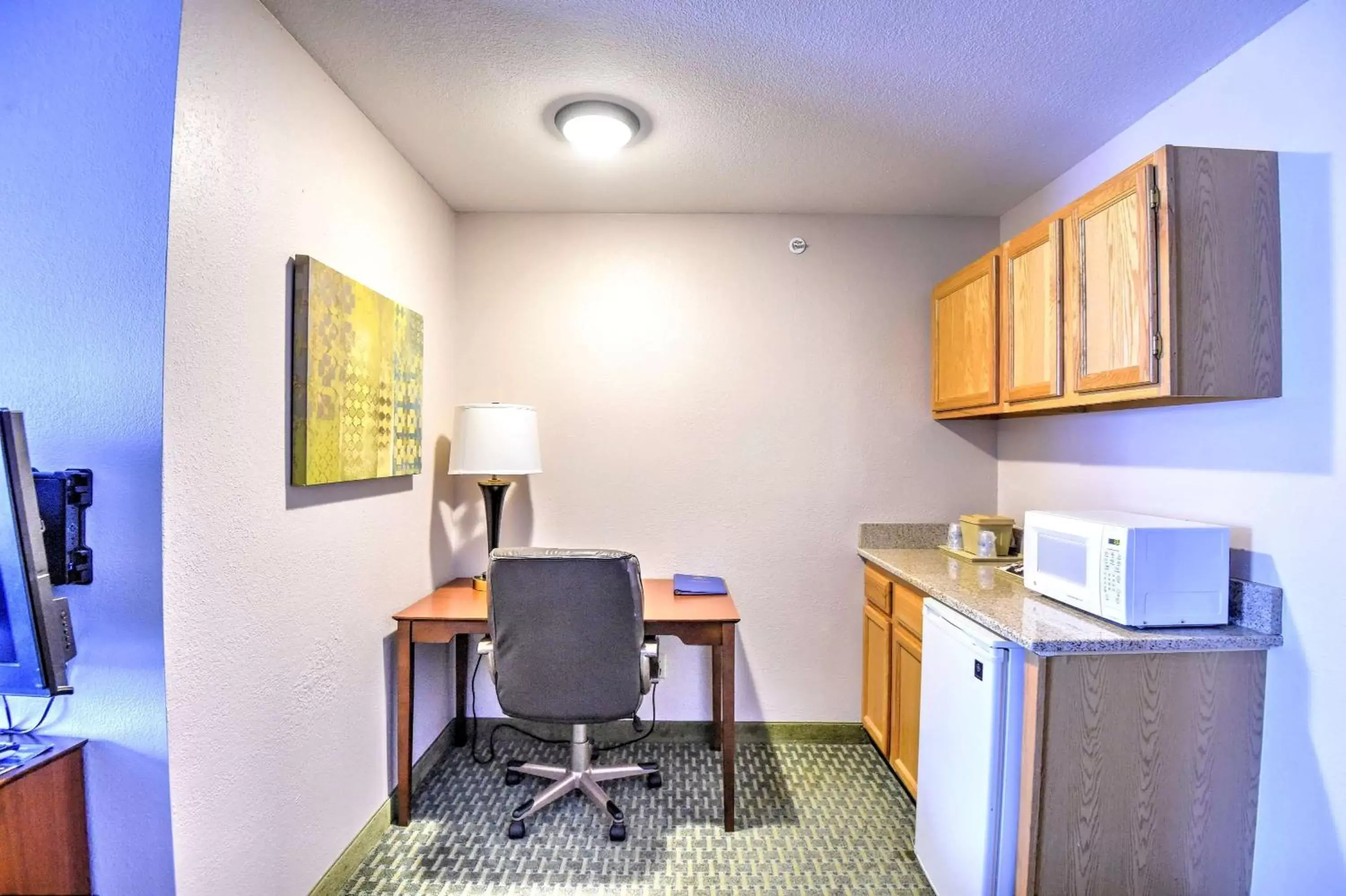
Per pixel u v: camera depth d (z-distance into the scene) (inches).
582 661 73.9
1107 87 67.7
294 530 60.0
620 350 105.9
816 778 93.4
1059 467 89.5
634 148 82.3
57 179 45.6
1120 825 56.6
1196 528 58.4
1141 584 57.7
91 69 45.6
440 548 98.2
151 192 44.8
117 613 44.8
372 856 74.4
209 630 49.0
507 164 87.2
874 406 106.0
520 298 105.7
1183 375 56.4
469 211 104.8
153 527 44.6
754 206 102.6
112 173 45.1
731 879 70.9
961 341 94.6
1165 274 56.5
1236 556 61.1
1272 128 58.1
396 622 82.4
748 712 105.7
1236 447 61.2
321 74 64.8
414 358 84.5
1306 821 54.2
